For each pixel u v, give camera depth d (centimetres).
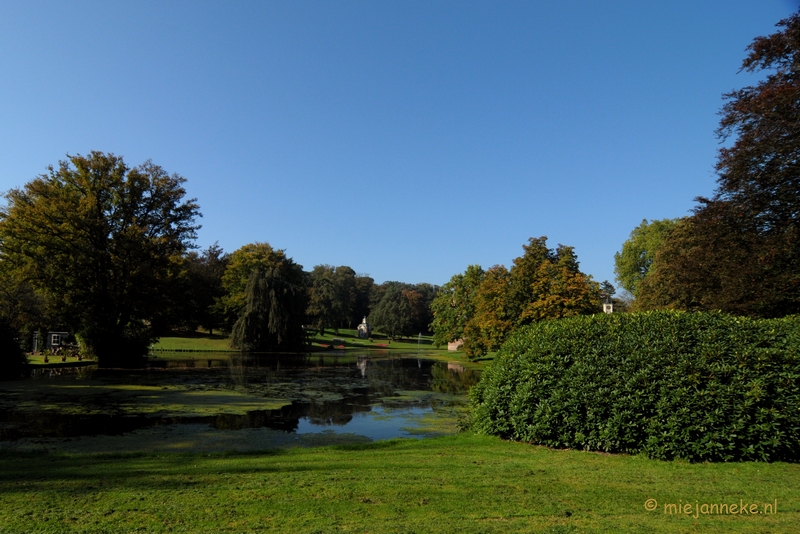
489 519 489
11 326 2691
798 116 1488
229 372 3191
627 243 6347
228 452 902
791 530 464
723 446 781
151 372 3047
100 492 568
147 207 3747
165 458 833
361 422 1498
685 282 1872
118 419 1452
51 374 2719
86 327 3256
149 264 3491
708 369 820
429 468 722
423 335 11756
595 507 533
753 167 1633
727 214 1716
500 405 1029
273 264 7006
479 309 4581
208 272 7550
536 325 1084
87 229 3328
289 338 5691
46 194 3378
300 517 486
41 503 522
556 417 916
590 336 945
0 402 1728
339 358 5231
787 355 806
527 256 3412
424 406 1862
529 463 768
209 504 523
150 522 466
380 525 464
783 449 785
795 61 1666
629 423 838
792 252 1489
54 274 3278
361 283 12781
